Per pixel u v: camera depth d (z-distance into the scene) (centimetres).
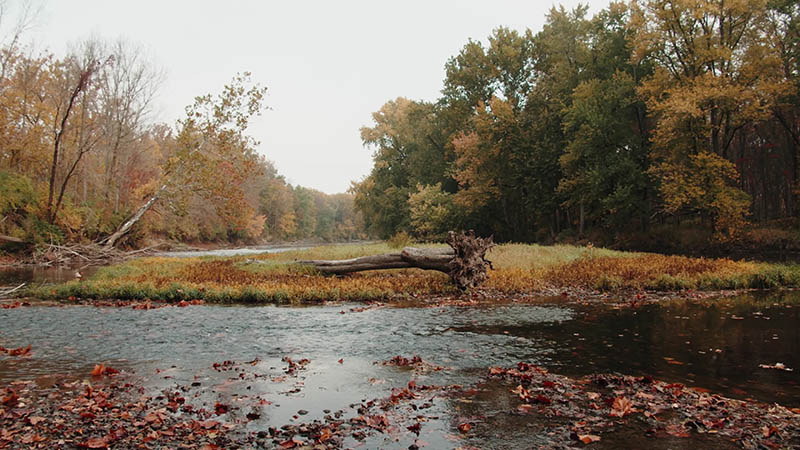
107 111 3778
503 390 569
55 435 441
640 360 697
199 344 809
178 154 2895
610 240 3866
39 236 2859
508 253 2403
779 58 2895
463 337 852
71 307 1210
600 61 3916
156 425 460
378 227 6362
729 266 1830
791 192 3706
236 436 439
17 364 687
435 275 1703
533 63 4697
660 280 1535
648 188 3594
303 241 12875
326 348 779
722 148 3412
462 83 4912
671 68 3406
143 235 4047
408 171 6119
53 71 3628
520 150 4253
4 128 3281
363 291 1368
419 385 590
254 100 2881
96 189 3981
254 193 8331
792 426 457
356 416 487
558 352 745
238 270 1894
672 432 443
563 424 465
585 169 3800
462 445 418
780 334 866
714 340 821
